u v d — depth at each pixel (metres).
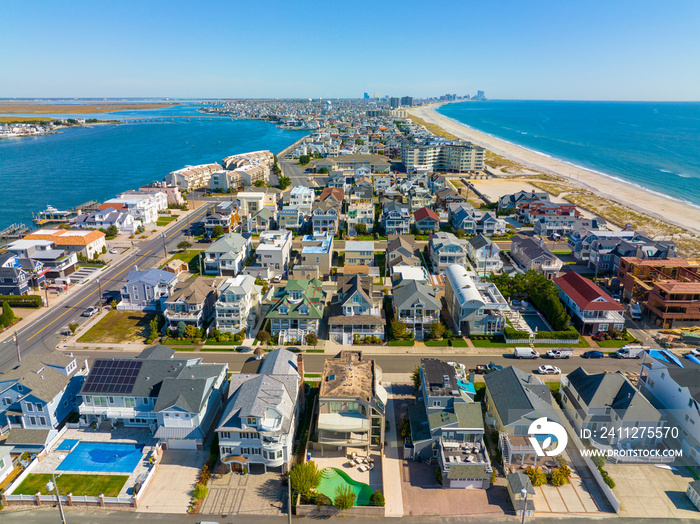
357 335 87.31
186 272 119.75
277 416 56.97
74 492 53.91
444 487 54.59
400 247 119.75
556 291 98.81
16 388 63.06
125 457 59.62
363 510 51.06
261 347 85.00
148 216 164.88
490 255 118.12
